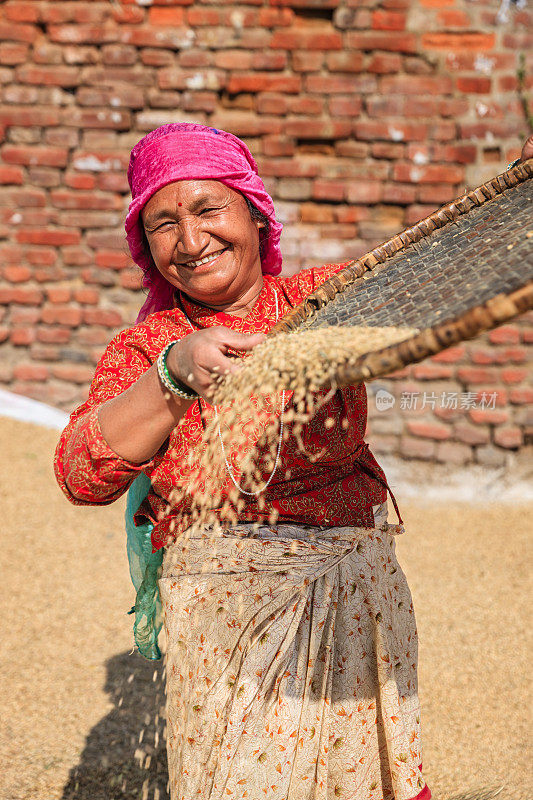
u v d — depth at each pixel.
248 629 2.56
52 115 7.68
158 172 2.70
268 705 2.55
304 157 7.63
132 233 2.90
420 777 2.73
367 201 7.60
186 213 2.68
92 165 7.73
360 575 2.67
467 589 5.43
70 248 7.83
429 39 7.42
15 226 7.81
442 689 4.36
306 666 2.58
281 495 2.67
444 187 7.55
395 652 2.73
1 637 4.79
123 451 2.42
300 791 2.59
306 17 7.48
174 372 2.29
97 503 2.58
